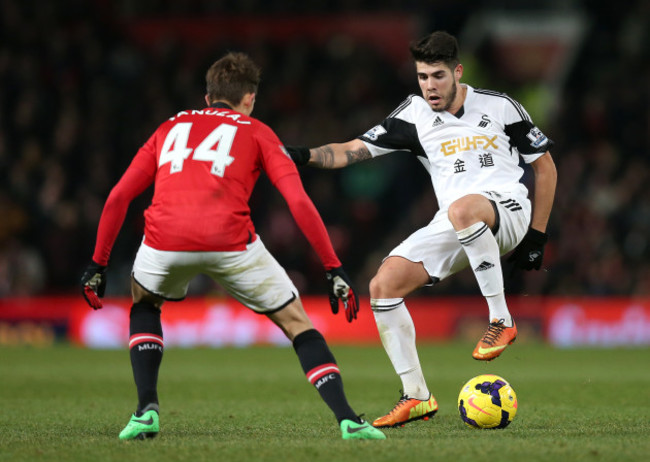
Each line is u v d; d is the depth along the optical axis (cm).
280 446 1622
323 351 1727
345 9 7419
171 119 1817
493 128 2166
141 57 7244
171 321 5709
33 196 6303
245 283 1720
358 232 6412
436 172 2202
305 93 7062
